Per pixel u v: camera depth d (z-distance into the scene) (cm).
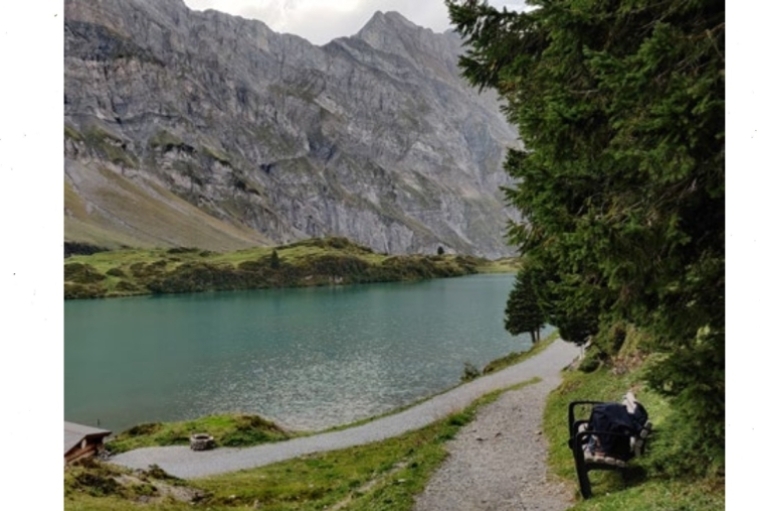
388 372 7069
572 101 727
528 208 881
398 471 1734
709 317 632
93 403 6062
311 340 9800
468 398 4000
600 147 722
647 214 664
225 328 11494
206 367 7806
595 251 644
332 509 1595
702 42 558
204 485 2459
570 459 1428
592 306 816
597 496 954
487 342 8962
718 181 577
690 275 623
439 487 1399
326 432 3941
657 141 609
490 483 1398
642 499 812
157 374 7425
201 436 3612
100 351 9231
